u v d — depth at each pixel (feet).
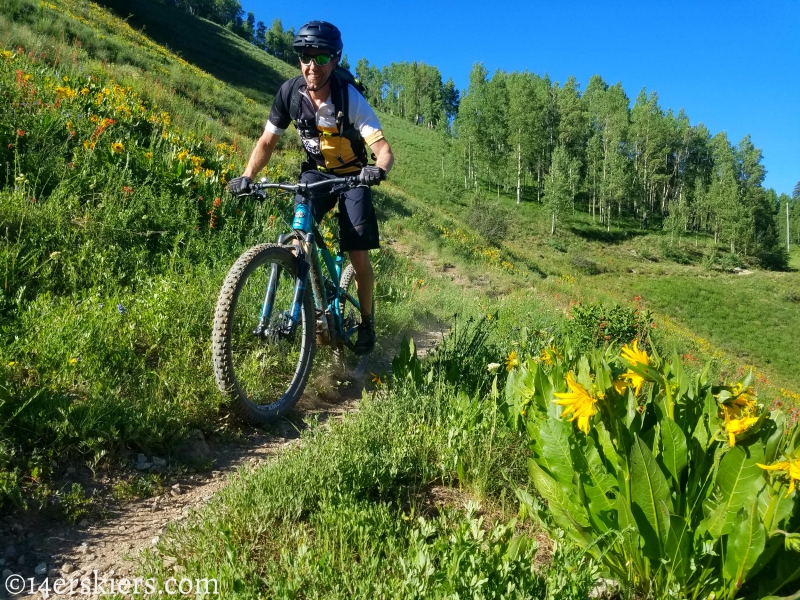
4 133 18.53
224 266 16.87
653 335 36.22
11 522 6.51
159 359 11.02
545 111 327.88
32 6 63.72
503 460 8.27
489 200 250.37
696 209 310.04
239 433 9.73
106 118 25.21
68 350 9.61
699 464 5.99
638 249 240.94
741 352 120.06
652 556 5.67
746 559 5.22
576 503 6.40
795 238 398.42
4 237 14.20
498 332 20.40
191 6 392.06
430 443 8.61
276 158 51.24
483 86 350.23
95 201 18.28
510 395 9.20
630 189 294.25
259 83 179.93
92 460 7.80
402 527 6.49
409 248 49.75
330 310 12.35
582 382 6.50
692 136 373.61
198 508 7.39
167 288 13.47
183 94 67.62
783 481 5.29
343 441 8.28
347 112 10.86
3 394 7.88
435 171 258.57
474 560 5.19
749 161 372.38
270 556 6.05
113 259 15.44
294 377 11.23
